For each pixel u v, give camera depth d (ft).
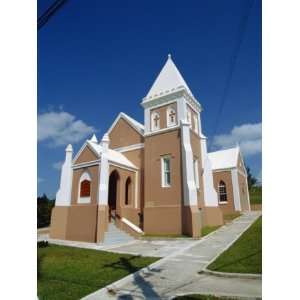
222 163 110.52
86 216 62.69
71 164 71.46
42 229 103.81
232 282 25.66
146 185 70.54
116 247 51.60
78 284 26.32
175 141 68.28
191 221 58.49
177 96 71.67
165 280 27.53
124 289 24.85
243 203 110.11
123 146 81.76
